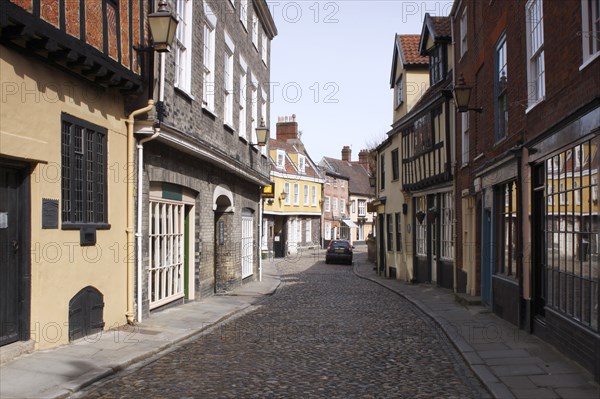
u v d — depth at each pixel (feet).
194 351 26.99
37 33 21.33
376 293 56.80
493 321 35.27
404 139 70.13
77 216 26.27
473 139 45.32
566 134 23.84
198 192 43.98
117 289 30.30
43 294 23.48
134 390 19.84
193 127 39.73
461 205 50.03
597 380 20.54
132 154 31.48
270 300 49.83
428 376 22.49
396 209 74.43
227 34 50.37
